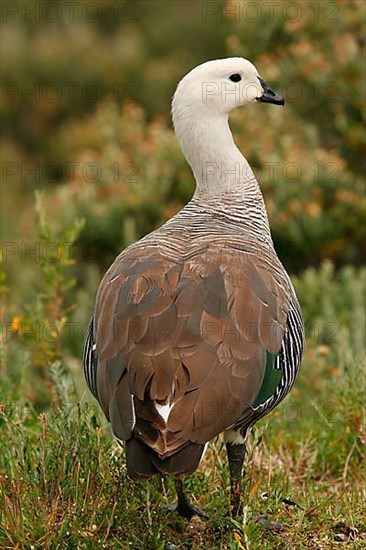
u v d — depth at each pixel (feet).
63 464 29.91
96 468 30.58
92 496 29.68
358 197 65.41
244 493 31.40
